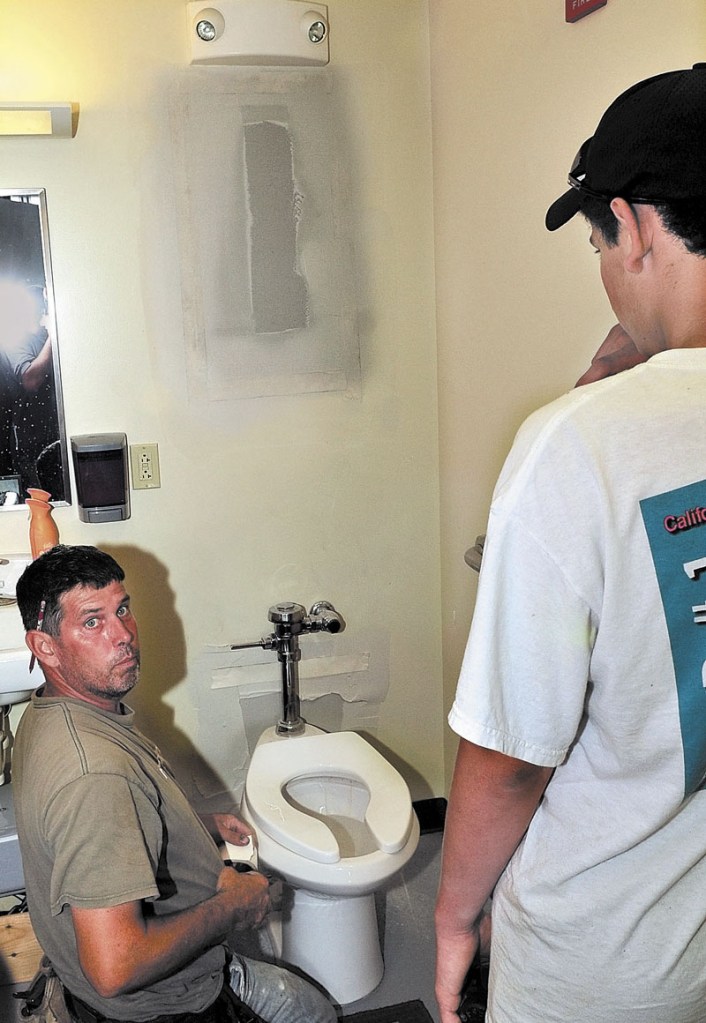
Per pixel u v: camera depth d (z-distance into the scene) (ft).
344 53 7.50
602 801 2.65
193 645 7.91
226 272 7.49
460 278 7.47
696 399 2.36
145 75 7.09
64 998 4.74
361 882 5.83
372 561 8.27
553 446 2.39
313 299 7.75
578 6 5.34
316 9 7.19
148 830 4.50
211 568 7.85
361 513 8.16
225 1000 4.95
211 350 7.55
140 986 4.25
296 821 6.16
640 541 2.34
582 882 2.70
